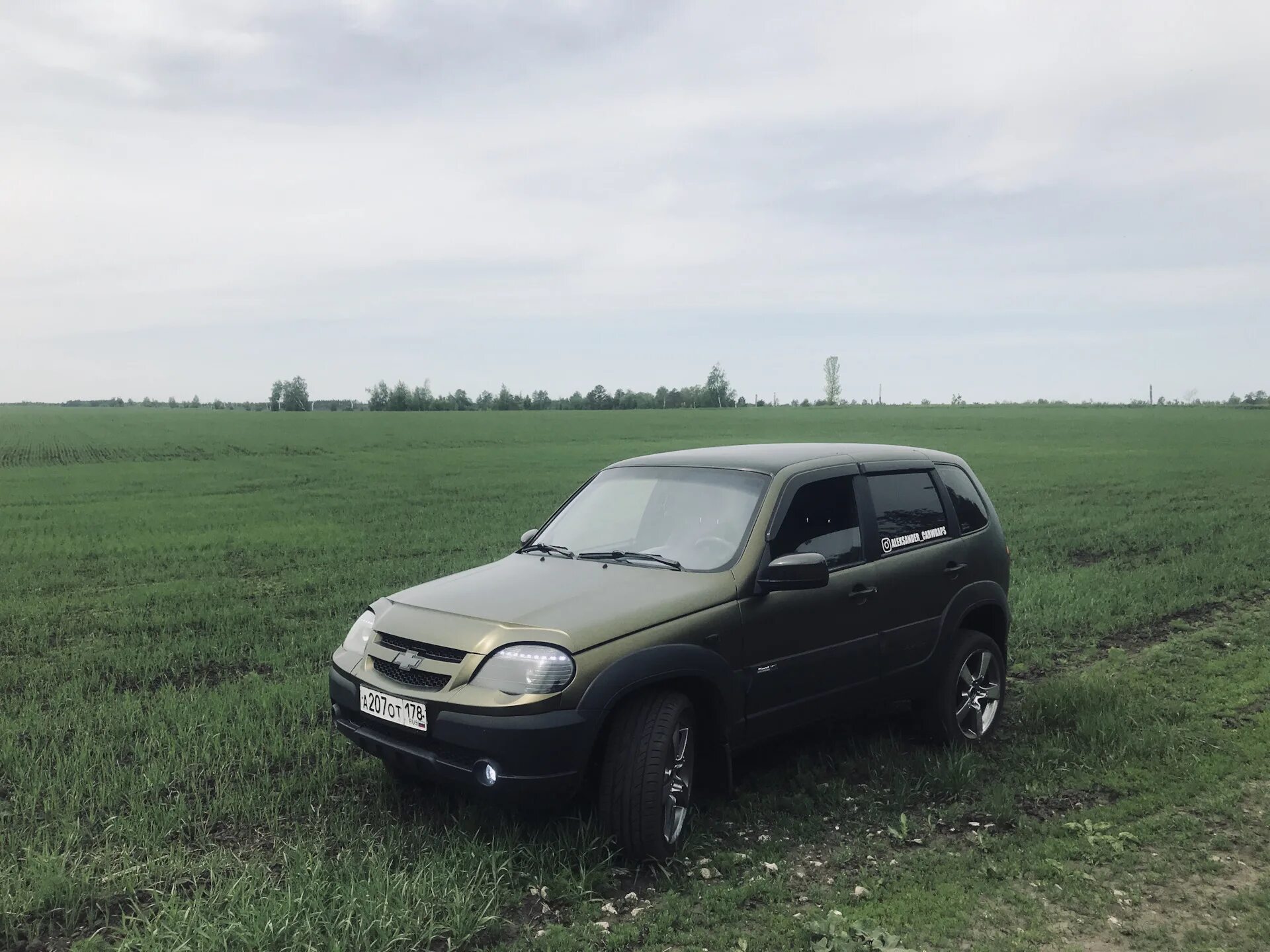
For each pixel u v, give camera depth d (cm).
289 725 612
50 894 379
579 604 441
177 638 909
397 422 9762
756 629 472
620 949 352
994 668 611
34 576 1326
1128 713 609
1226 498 2161
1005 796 484
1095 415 9412
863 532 546
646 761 408
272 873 407
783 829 459
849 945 345
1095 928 365
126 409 18625
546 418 10462
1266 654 771
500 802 398
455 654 423
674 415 11481
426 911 362
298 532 1814
